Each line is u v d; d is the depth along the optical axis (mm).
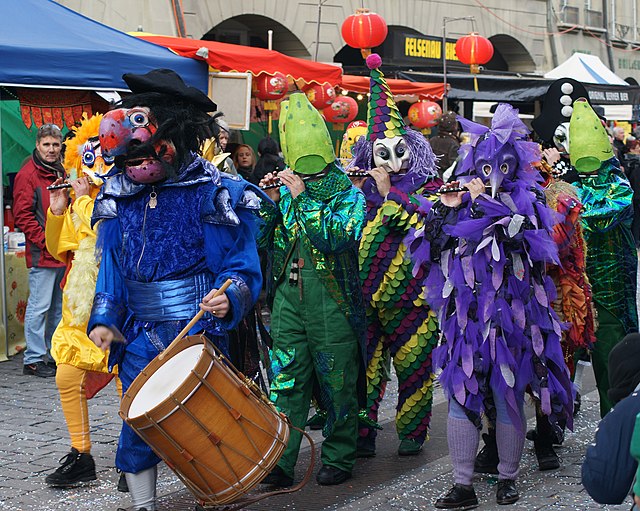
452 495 5074
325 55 20625
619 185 6367
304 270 5527
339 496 5414
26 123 9328
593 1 29953
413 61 20484
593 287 6422
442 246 5195
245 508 5207
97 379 5754
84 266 5551
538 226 5172
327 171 5465
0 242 9328
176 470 4133
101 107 10211
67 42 8703
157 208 4520
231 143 10680
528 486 5422
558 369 5316
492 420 5297
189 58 9758
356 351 5621
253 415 4176
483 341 5066
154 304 4484
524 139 5305
